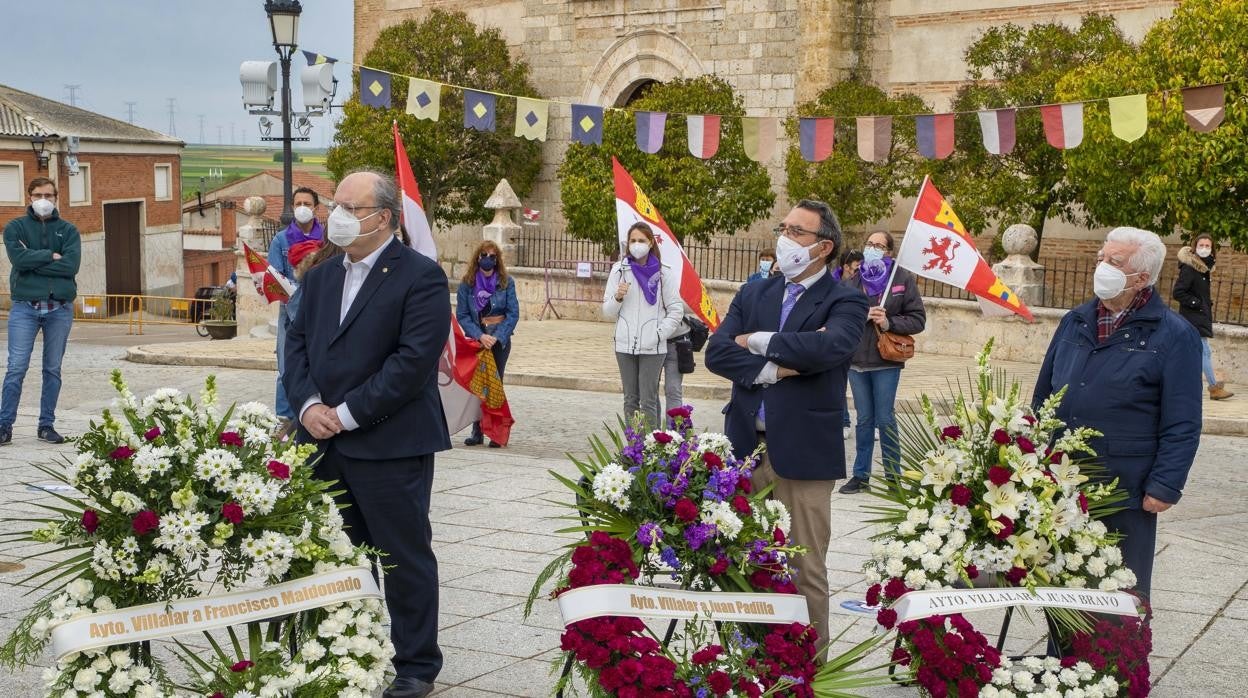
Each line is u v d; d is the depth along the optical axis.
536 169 28.33
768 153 11.69
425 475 4.99
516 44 28.86
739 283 21.14
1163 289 19.89
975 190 18.69
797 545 5.04
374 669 4.37
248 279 22.42
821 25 22.66
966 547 4.71
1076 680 4.55
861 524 8.13
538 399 14.19
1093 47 19.11
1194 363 4.79
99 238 43.94
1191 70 15.34
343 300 5.00
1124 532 4.89
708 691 4.16
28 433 10.82
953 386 14.53
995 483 4.64
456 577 6.66
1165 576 7.08
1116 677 4.68
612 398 14.36
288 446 4.48
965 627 4.50
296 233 9.81
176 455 4.17
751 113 24.38
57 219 10.27
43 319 10.23
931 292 19.61
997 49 19.89
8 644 4.21
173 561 4.16
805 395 5.00
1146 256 4.80
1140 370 4.82
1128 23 19.97
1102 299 4.93
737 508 4.39
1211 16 15.11
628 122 22.92
